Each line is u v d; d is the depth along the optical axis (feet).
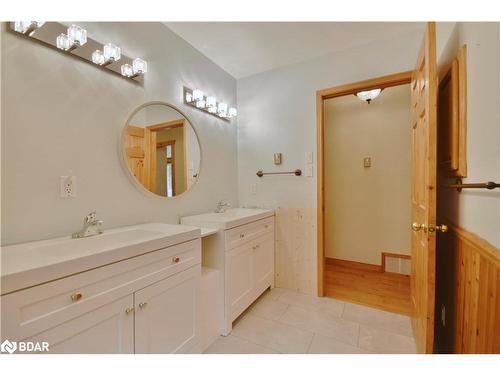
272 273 7.97
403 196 8.91
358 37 6.40
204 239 5.81
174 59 6.15
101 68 4.50
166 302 3.93
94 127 4.37
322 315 6.33
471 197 3.84
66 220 3.97
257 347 5.10
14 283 2.26
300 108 7.73
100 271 2.96
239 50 7.02
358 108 9.66
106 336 3.04
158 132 5.68
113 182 4.70
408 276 8.83
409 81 6.29
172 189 6.09
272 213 8.00
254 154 8.61
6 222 3.34
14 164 3.41
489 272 3.02
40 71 3.67
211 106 7.23
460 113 4.15
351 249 9.90
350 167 9.86
